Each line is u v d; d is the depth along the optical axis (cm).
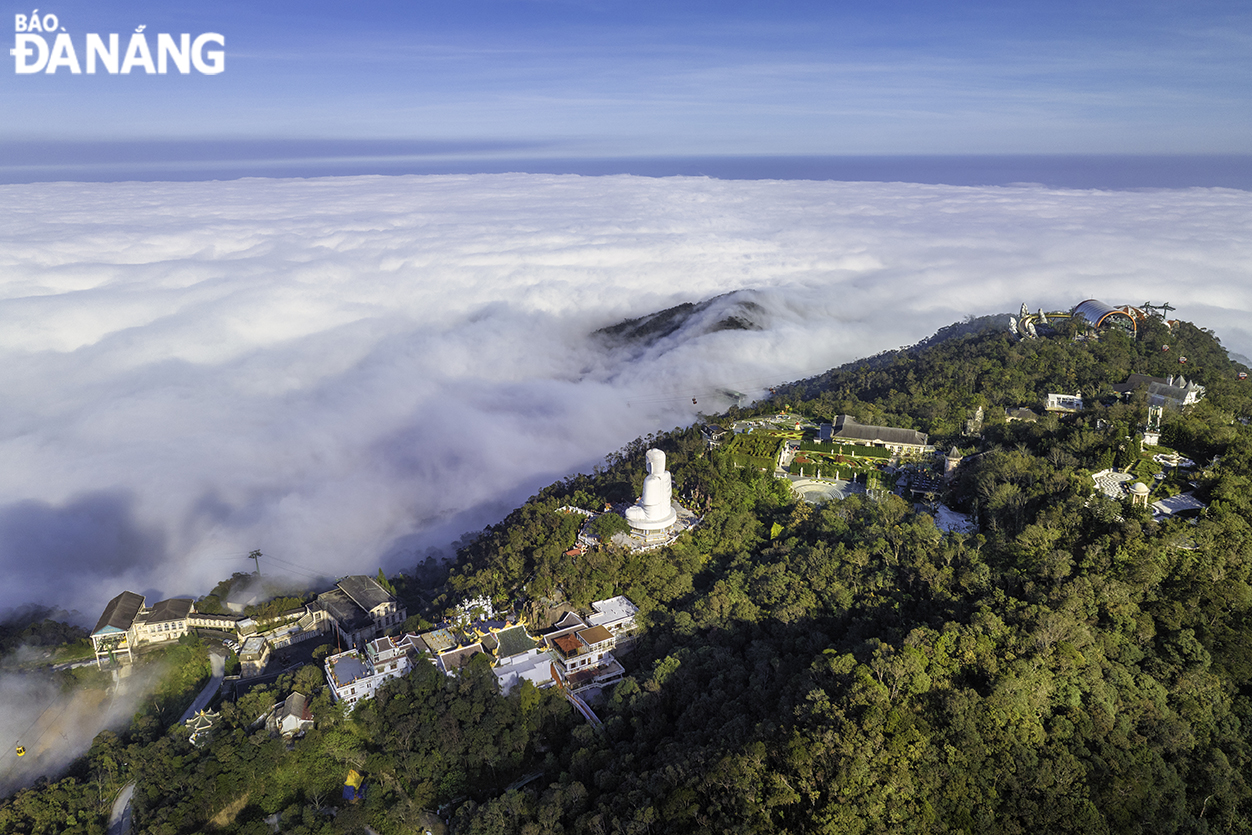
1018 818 9188
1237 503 13538
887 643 11662
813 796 9331
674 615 14562
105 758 13588
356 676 13850
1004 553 13450
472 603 16112
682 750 10925
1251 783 9731
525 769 12481
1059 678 10356
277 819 12075
